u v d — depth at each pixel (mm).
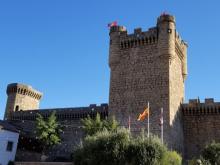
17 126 73688
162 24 60188
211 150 48531
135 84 59375
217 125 58344
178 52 63500
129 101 58781
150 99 57031
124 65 61781
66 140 67500
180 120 60125
